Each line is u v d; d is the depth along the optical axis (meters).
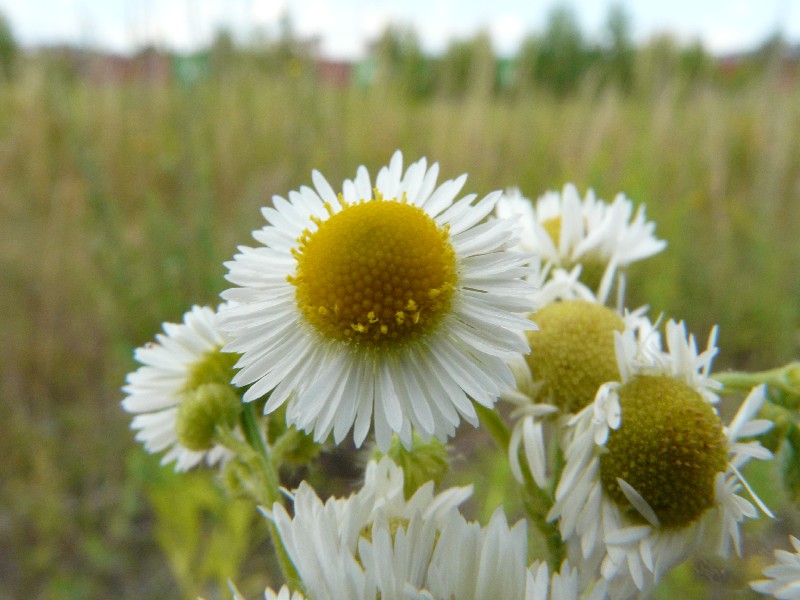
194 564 0.09
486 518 0.06
